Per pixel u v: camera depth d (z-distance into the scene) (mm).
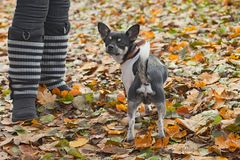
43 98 5875
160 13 11609
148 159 4312
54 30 5887
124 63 5070
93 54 8500
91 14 13188
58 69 6086
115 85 6539
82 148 4734
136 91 4672
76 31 10984
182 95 5859
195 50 7691
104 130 5121
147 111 5398
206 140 4613
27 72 5461
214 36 8414
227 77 6215
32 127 5320
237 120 4727
